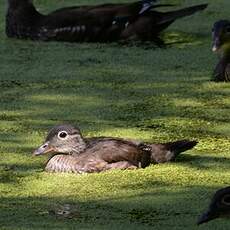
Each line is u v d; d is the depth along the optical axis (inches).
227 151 590.2
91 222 493.0
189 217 499.2
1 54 793.6
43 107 669.9
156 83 721.6
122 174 558.6
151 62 770.8
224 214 465.4
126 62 768.9
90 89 706.2
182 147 577.3
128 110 663.8
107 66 759.1
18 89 706.8
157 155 573.0
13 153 589.0
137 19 833.5
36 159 581.0
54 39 836.6
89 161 563.5
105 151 566.6
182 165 569.9
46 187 542.6
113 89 706.8
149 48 810.2
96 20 832.9
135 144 573.0
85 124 636.1
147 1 836.0
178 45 816.3
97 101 681.6
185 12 834.2
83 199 524.4
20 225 490.0
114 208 511.5
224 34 753.6
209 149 593.9
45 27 837.2
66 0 943.0
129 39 834.2
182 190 533.6
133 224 490.0
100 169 563.2
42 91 701.9
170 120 644.1
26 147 597.6
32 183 548.1
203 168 564.4
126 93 698.8
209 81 727.7
